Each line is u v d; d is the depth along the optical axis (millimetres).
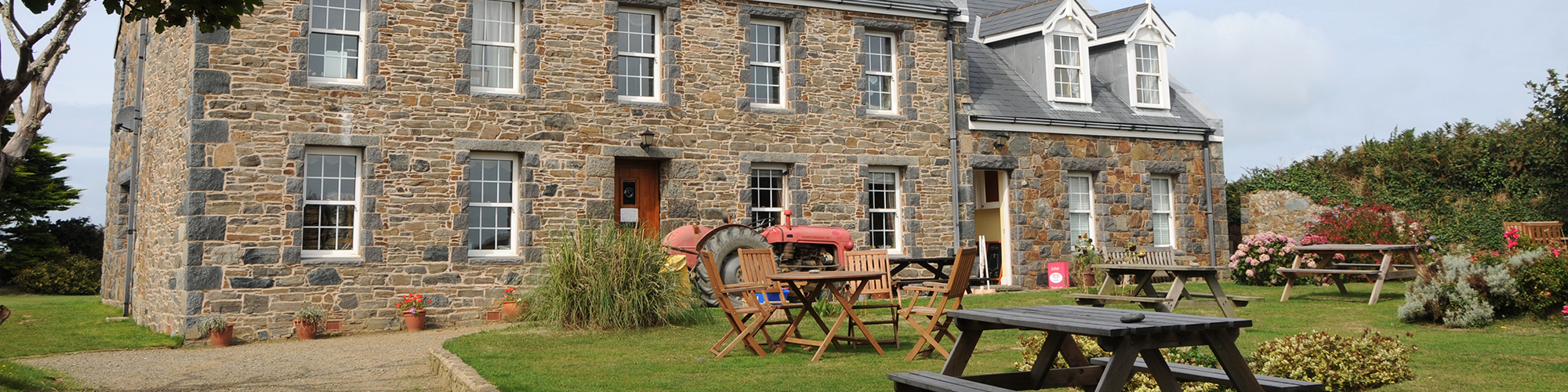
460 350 8555
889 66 15375
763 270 8406
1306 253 14148
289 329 11305
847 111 14664
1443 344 7816
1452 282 9234
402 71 12125
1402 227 15492
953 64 15500
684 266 11281
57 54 6246
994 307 12266
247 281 11148
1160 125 16969
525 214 12562
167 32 12555
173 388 7695
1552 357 7078
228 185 11164
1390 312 10297
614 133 13188
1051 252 15875
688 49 13750
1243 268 15359
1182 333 4449
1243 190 19016
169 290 11625
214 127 11141
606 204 13039
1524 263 9211
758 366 7562
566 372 7336
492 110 12562
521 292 12414
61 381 7992
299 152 11539
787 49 14539
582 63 13094
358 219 11961
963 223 15234
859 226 14555
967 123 15477
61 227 23844
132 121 14656
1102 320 4582
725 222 13477
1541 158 18578
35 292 20938
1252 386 4527
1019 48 17359
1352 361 6062
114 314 14188
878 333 9516
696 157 13656
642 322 10227
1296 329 9156
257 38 11461
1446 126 21156
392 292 11836
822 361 7797
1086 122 16203
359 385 7645
